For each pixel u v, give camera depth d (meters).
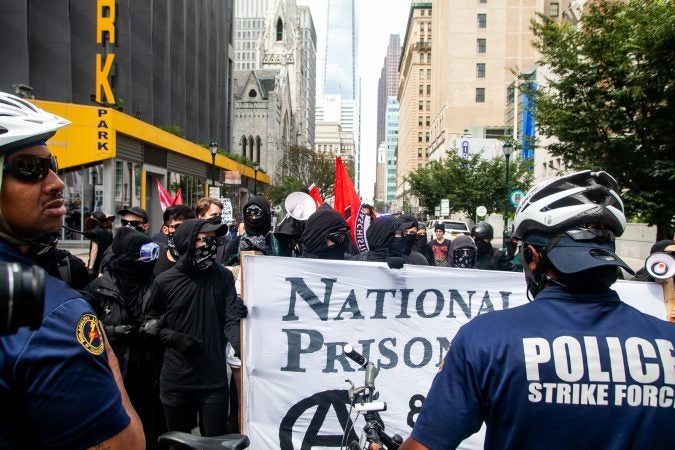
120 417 1.50
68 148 22.47
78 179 22.78
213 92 58.62
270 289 4.17
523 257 1.89
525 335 1.67
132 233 4.55
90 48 30.70
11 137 1.52
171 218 6.31
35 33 28.22
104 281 4.38
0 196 1.56
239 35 170.38
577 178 1.85
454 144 55.09
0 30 25.84
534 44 14.38
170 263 5.40
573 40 13.12
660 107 12.00
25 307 1.08
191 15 49.69
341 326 4.18
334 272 4.21
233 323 4.12
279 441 4.05
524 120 42.25
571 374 1.62
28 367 1.33
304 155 71.69
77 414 1.39
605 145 12.65
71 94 29.31
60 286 1.51
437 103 88.44
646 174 12.04
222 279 4.20
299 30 144.00
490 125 73.44
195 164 38.44
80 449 1.41
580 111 13.20
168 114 41.81
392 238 6.53
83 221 22.88
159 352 4.48
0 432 1.34
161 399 4.05
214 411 4.02
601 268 1.72
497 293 4.25
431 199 48.19
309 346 4.15
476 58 73.81
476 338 1.70
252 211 6.19
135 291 4.55
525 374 1.62
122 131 24.00
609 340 1.66
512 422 1.62
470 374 1.67
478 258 8.56
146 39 37.28
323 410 4.09
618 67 12.20
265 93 97.56
